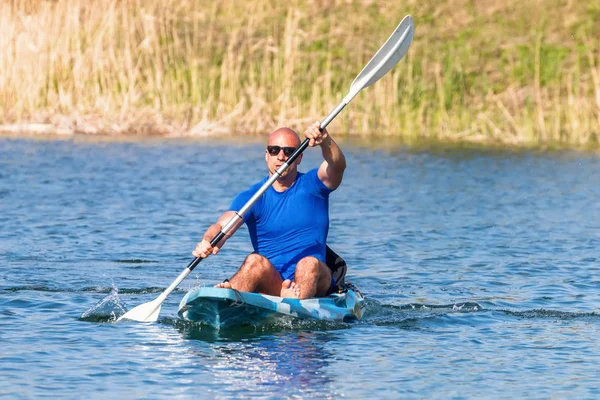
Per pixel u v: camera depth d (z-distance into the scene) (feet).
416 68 272.51
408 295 105.60
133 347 82.94
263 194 93.56
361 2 283.59
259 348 83.05
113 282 110.83
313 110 263.90
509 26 286.25
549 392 72.08
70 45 261.85
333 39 272.10
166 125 261.24
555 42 278.87
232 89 266.57
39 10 261.65
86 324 90.84
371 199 175.63
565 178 201.46
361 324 92.27
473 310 98.63
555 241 138.92
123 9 263.90
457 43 277.23
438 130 267.80
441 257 127.24
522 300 103.24
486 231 146.41
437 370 77.25
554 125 265.75
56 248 130.41
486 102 271.28
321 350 82.74
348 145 246.68
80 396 69.82
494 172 208.44
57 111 261.24
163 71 267.39
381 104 268.82
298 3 280.10
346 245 135.23
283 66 266.36
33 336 86.02
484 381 74.59
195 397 69.92
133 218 153.69
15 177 191.42
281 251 93.66
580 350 83.61
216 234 92.38
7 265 118.93
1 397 69.41
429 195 180.45
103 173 197.98
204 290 86.89
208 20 275.18
